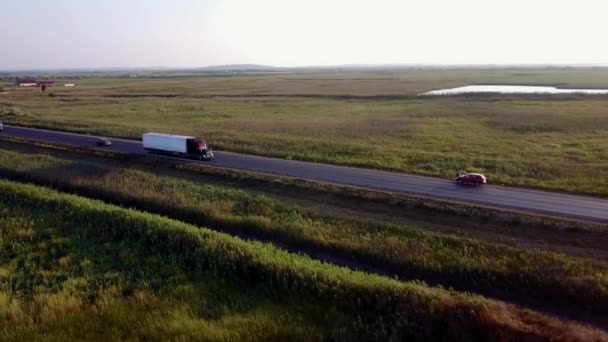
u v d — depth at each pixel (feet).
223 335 58.95
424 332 60.23
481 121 275.39
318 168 150.51
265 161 161.89
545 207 106.63
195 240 88.28
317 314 65.41
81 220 103.45
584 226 92.73
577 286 69.00
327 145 187.83
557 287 70.03
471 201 111.24
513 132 236.22
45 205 113.09
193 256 83.76
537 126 250.16
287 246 92.12
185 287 72.79
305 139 204.03
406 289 67.72
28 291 72.95
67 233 97.25
